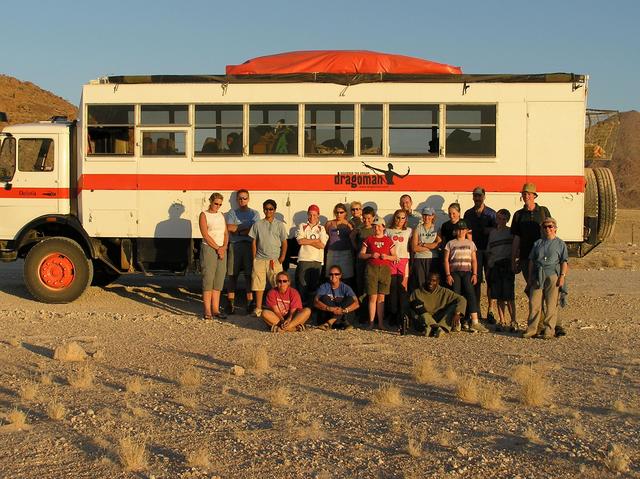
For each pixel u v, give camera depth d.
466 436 7.02
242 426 7.36
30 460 6.50
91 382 9.06
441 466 6.27
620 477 6.05
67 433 7.18
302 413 7.62
